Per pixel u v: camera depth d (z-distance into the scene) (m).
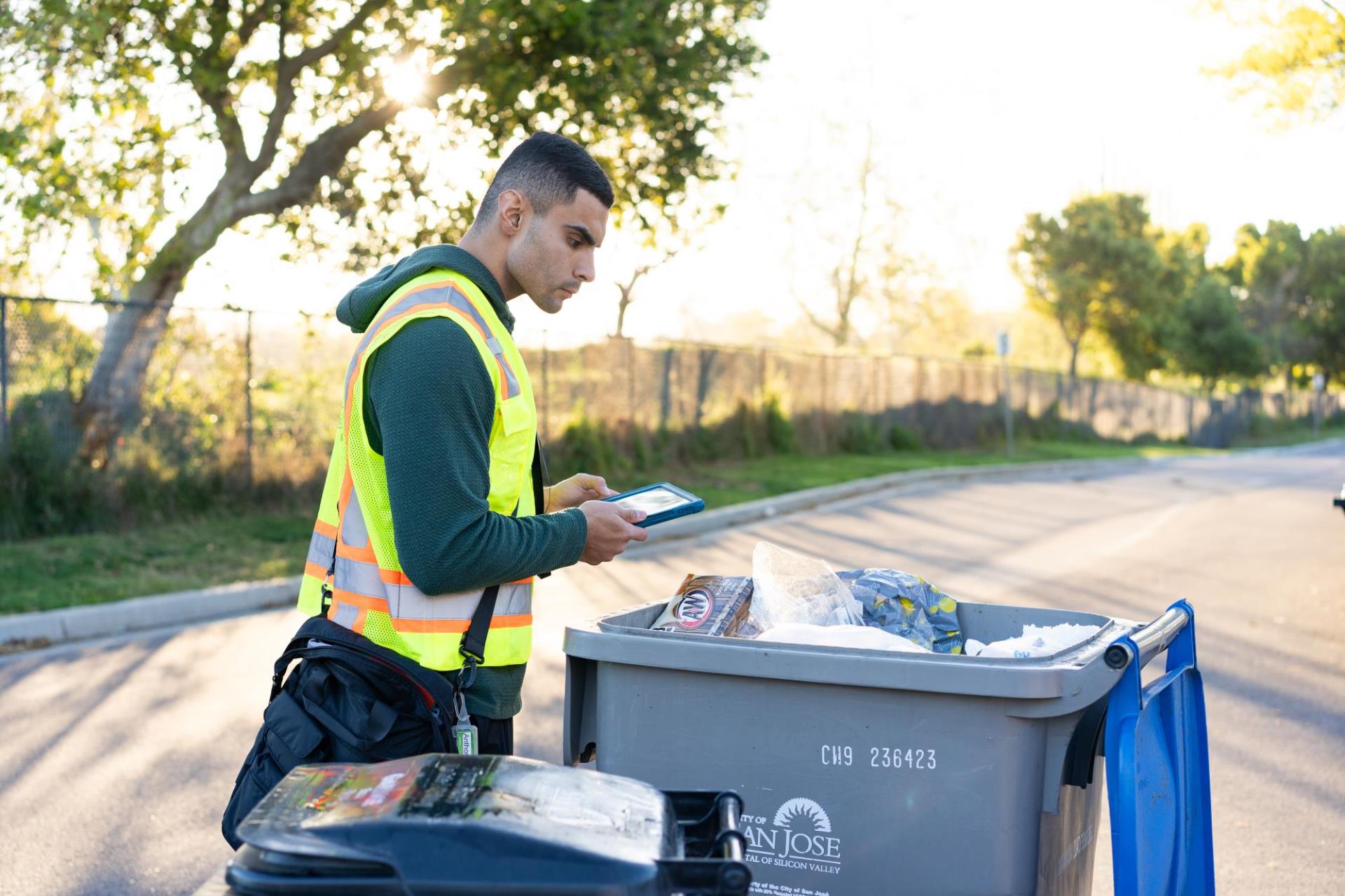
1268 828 4.73
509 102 14.42
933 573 10.93
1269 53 13.64
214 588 9.20
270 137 14.27
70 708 6.26
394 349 2.08
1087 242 49.47
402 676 2.13
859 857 2.23
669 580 10.55
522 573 2.14
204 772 5.22
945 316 45.75
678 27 14.82
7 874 4.17
